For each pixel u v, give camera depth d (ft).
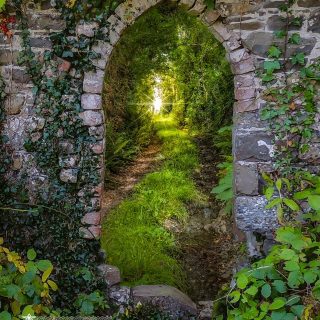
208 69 29.35
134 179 23.97
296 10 11.66
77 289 12.84
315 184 11.89
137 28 25.46
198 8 11.88
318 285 9.56
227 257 16.33
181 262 16.29
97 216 12.73
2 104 12.40
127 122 28.53
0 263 10.78
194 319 13.05
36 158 12.58
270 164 12.30
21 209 12.71
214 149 27.30
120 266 15.03
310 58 11.83
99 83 12.16
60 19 11.96
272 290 10.87
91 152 12.48
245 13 11.82
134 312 12.84
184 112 30.76
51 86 12.21
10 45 12.17
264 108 12.10
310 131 12.03
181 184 21.91
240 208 12.53
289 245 11.05
